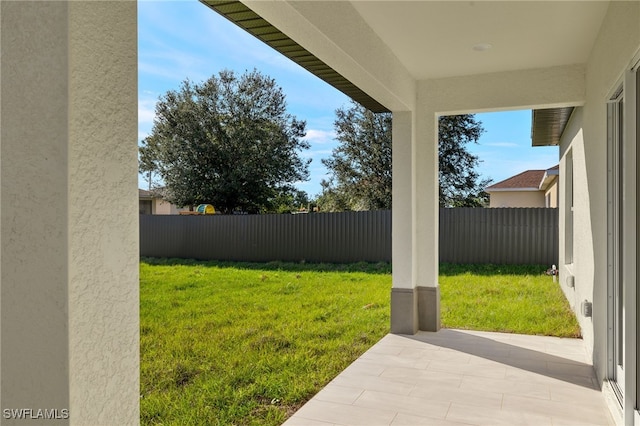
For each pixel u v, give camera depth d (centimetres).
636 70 294
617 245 368
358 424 336
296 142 2211
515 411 357
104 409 140
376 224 1255
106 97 141
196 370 466
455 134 2033
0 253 138
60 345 130
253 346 543
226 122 2123
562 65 523
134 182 150
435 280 605
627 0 290
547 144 997
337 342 561
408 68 539
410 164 582
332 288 920
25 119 134
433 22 402
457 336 579
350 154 2059
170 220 1480
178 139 2097
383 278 1030
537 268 1125
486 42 450
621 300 364
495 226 1191
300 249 1330
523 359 486
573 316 676
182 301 814
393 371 449
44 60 132
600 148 398
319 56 362
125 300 147
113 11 143
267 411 366
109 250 142
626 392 302
